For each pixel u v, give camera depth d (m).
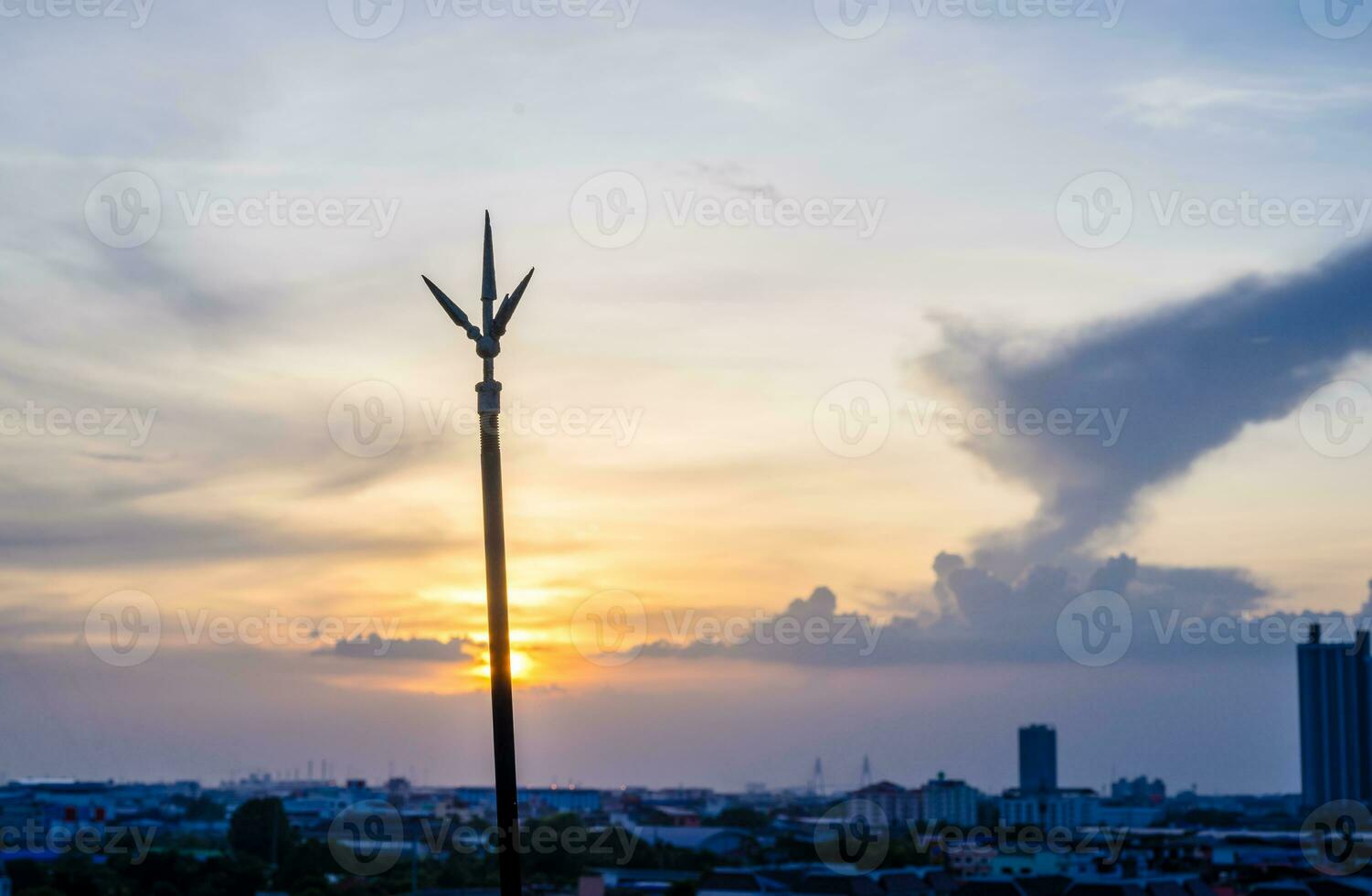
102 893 133.62
